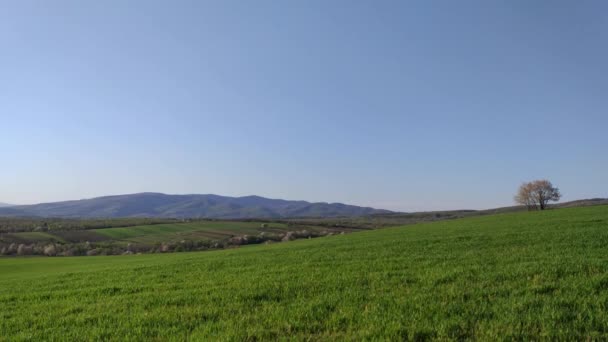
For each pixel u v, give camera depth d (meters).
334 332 7.61
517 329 6.99
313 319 8.62
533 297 8.94
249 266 20.12
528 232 27.02
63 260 49.09
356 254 21.94
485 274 12.20
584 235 22.08
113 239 95.44
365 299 10.16
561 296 8.92
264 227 115.31
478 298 9.29
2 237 88.44
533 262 13.84
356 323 8.13
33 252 80.12
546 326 7.03
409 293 10.43
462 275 12.41
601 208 53.72
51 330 9.32
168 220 137.62
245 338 7.62
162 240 93.81
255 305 10.44
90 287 16.58
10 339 8.80
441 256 17.88
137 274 20.59
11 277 28.84
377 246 26.28
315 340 7.30
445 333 7.05
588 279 10.16
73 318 10.41
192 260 28.14
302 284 12.77
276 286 12.72
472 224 45.12
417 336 7.08
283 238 98.12
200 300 11.50
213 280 15.68
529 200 103.06
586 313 7.59
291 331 7.94
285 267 18.20
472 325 7.43
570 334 6.57
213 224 119.50
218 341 7.46
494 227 36.06
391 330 7.40
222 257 28.67
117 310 11.04
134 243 90.00
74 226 110.25
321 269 16.52
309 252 26.05
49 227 105.38
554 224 32.66
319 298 10.55
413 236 33.25
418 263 16.25
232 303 10.73
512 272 12.09
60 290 16.48
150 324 9.16
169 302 11.56
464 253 18.53
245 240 93.25
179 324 8.92
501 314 7.88
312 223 134.38
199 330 8.36
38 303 13.59
